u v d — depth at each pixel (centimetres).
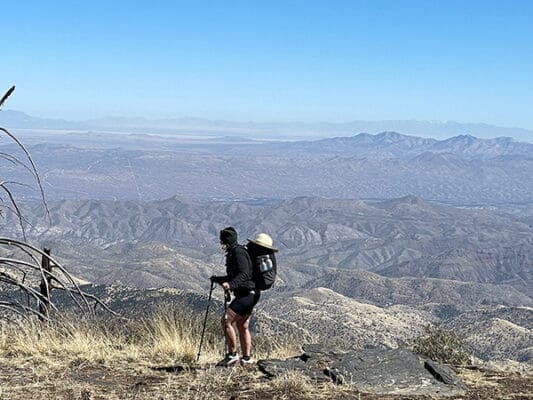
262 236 940
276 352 1177
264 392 812
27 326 1046
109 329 1129
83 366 944
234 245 922
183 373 911
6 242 1026
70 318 1088
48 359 959
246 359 939
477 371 952
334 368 884
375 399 788
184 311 1231
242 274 911
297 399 787
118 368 938
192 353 1017
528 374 941
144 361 984
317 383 847
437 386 841
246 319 937
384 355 933
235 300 927
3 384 836
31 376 880
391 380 853
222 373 893
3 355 980
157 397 784
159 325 1100
